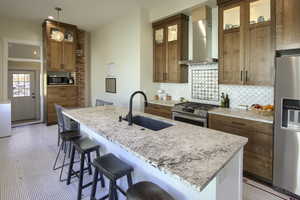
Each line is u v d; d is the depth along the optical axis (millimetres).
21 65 5855
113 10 4508
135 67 4594
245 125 2637
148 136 1703
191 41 4109
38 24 5609
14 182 2523
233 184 1482
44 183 2508
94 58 6441
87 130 2771
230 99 3480
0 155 3387
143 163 1694
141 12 4398
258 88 3111
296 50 2201
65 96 5863
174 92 4590
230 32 3037
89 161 2674
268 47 2605
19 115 6047
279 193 2289
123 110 3004
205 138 1652
